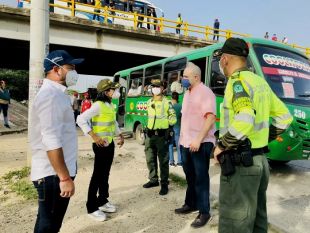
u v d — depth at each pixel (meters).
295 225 4.13
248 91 2.54
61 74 2.69
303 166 7.92
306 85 7.07
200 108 4.09
